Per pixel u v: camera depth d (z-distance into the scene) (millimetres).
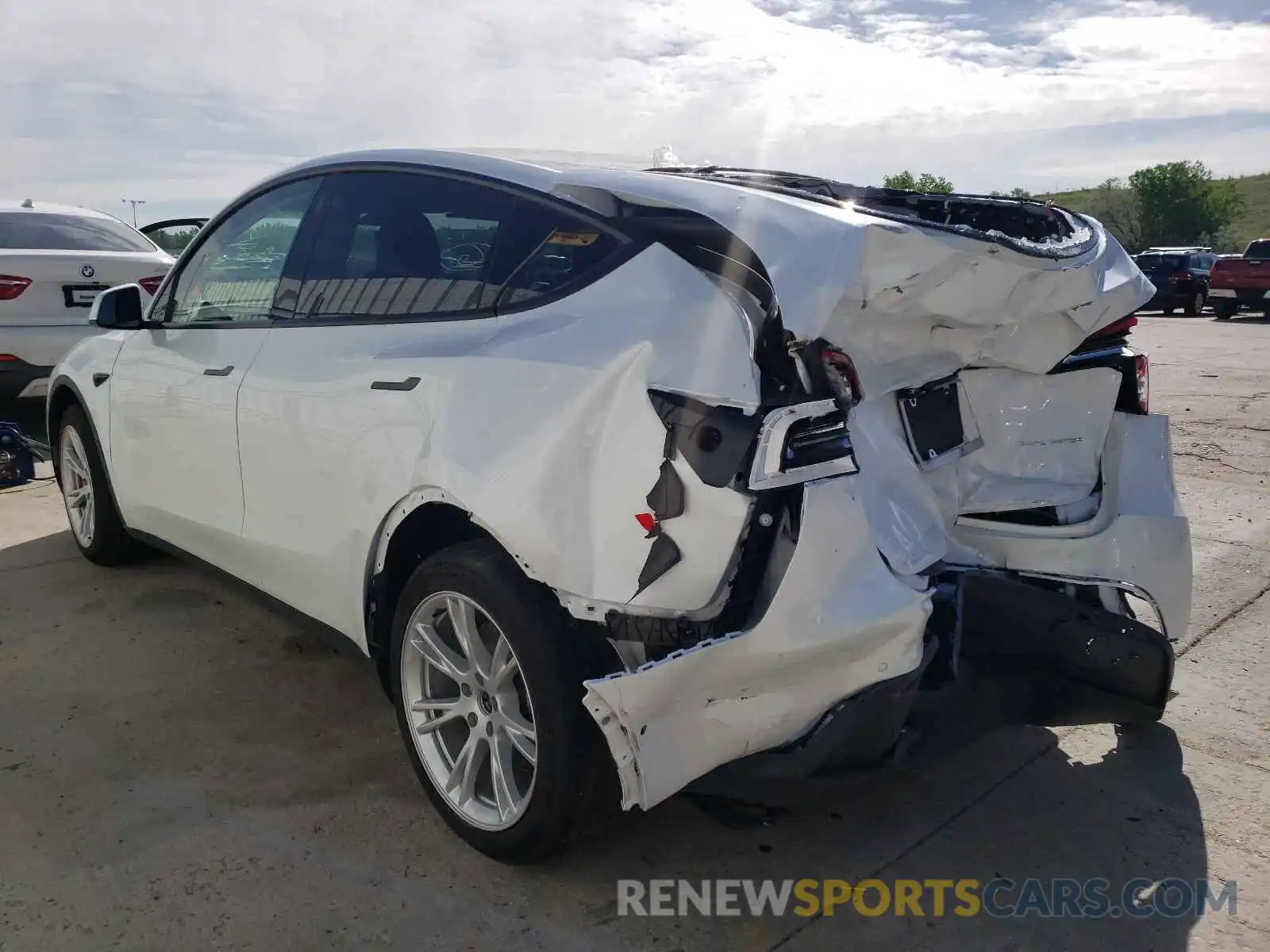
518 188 2725
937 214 3285
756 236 2244
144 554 4906
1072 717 2943
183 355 3752
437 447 2529
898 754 2400
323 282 3201
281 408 3113
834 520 2172
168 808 2857
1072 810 2926
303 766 3098
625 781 2215
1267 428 8320
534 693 2354
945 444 2738
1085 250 2672
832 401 2188
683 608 2205
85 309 7121
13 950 2283
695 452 2137
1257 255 21422
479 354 2525
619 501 2221
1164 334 17594
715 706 2238
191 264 3941
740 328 2156
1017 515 2930
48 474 6668
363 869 2604
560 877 2586
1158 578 2961
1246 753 3229
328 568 3035
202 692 3570
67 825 2771
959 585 2506
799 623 2148
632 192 2504
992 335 2705
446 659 2676
